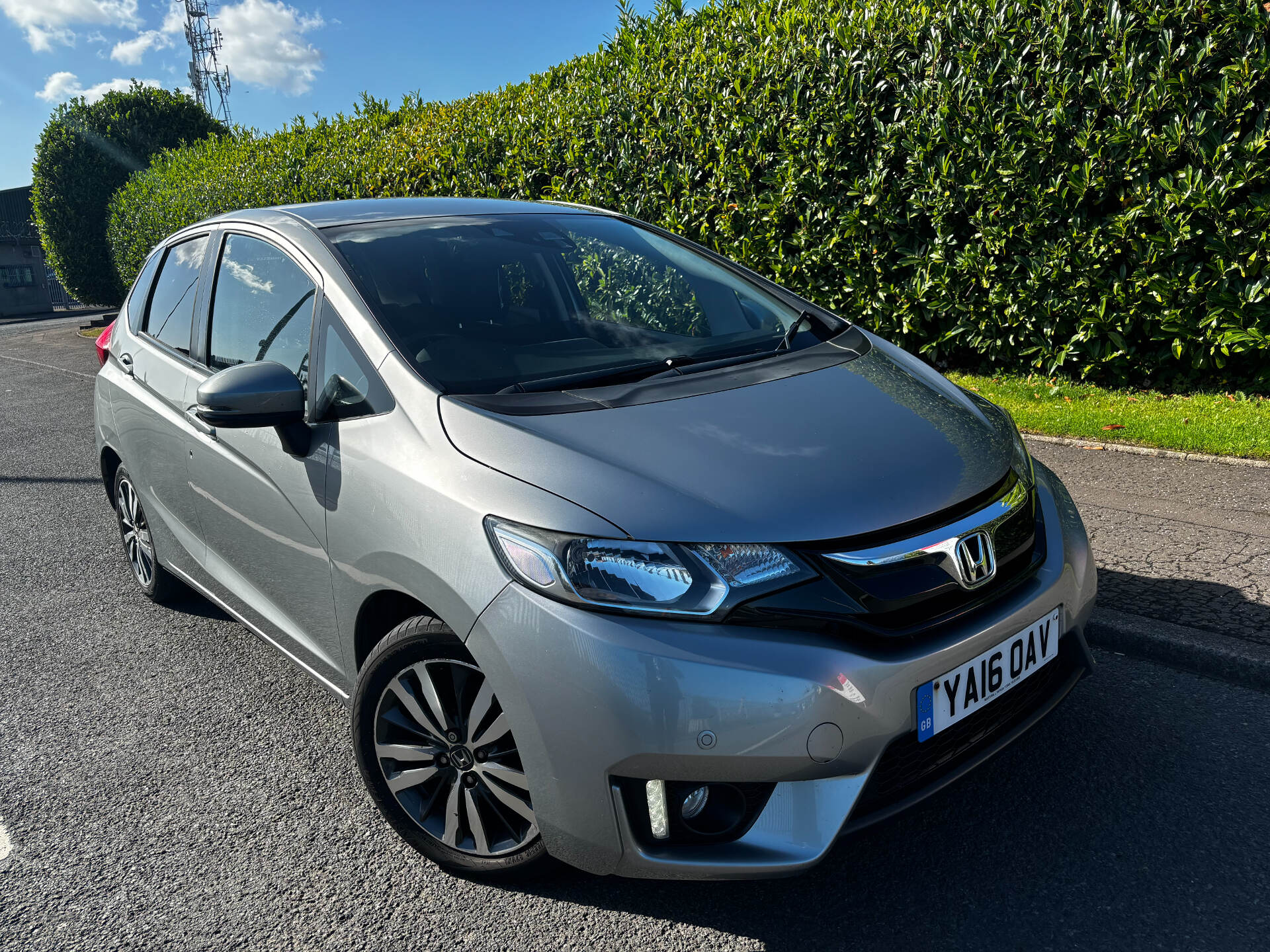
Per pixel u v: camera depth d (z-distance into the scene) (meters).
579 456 2.17
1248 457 4.94
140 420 3.84
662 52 8.16
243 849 2.66
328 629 2.75
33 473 7.48
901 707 1.99
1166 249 5.93
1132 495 4.61
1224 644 3.17
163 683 3.70
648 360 2.79
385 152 11.04
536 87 9.65
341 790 2.92
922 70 6.61
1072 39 5.98
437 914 2.35
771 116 7.27
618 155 8.39
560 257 3.21
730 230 7.67
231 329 3.29
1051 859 2.38
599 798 2.01
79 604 4.59
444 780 2.46
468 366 2.59
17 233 40.62
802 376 2.68
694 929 2.24
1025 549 2.34
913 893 2.29
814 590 1.99
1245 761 2.71
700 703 1.90
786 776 1.93
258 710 3.45
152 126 22.27
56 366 14.33
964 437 2.45
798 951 2.15
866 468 2.19
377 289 2.79
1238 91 5.50
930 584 2.07
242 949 2.28
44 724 3.43
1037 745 2.85
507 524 2.10
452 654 2.28
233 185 14.09
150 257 4.29
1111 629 3.36
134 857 2.65
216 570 3.52
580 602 1.99
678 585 1.97
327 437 2.62
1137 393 6.37
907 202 6.96
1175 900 2.21
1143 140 5.83
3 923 2.41
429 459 2.31
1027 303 6.64
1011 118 6.32
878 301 7.30
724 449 2.21
